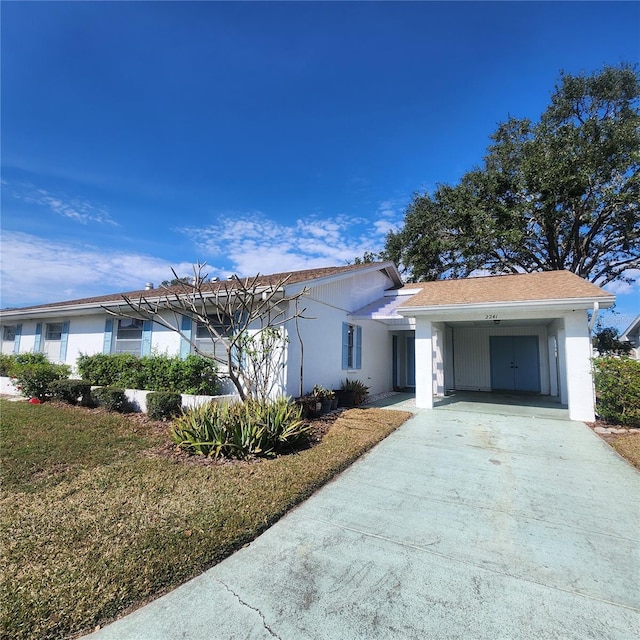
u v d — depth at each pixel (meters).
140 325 11.49
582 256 19.70
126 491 4.24
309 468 5.07
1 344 16.00
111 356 10.38
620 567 2.99
